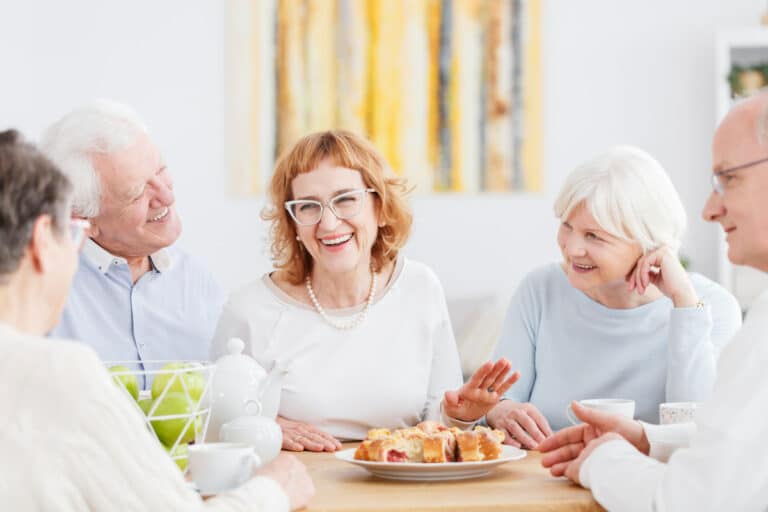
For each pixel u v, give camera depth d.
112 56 4.52
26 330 1.05
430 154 4.54
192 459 1.26
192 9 4.52
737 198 1.24
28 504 0.95
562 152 4.57
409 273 1.98
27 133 4.48
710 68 4.54
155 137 4.52
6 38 4.46
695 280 1.97
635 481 1.21
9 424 0.96
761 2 4.51
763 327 1.14
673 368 1.77
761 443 1.10
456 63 4.55
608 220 1.78
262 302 1.95
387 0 4.54
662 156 4.55
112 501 0.99
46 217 1.05
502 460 1.41
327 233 1.84
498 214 4.55
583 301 1.97
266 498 1.15
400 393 1.88
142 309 2.19
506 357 2.03
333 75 4.54
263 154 4.54
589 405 1.58
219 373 1.55
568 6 4.56
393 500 1.27
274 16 4.53
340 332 1.91
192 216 4.52
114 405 1.01
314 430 1.76
